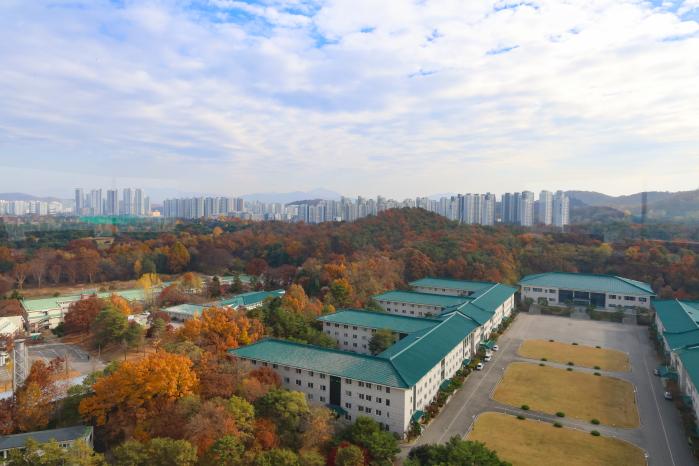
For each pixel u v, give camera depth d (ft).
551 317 496.64
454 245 655.76
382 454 197.98
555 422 248.32
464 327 338.34
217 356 279.49
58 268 622.54
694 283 516.73
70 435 209.67
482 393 289.12
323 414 220.43
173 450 183.62
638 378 314.96
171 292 488.85
